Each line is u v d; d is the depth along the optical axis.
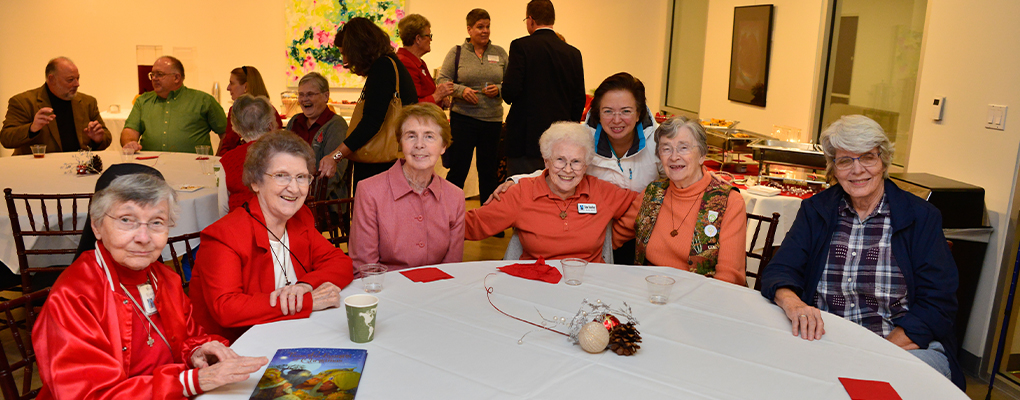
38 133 4.48
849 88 4.47
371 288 1.83
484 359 1.40
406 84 3.31
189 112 4.68
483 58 4.99
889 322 1.99
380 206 2.22
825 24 4.57
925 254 1.95
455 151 4.85
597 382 1.30
